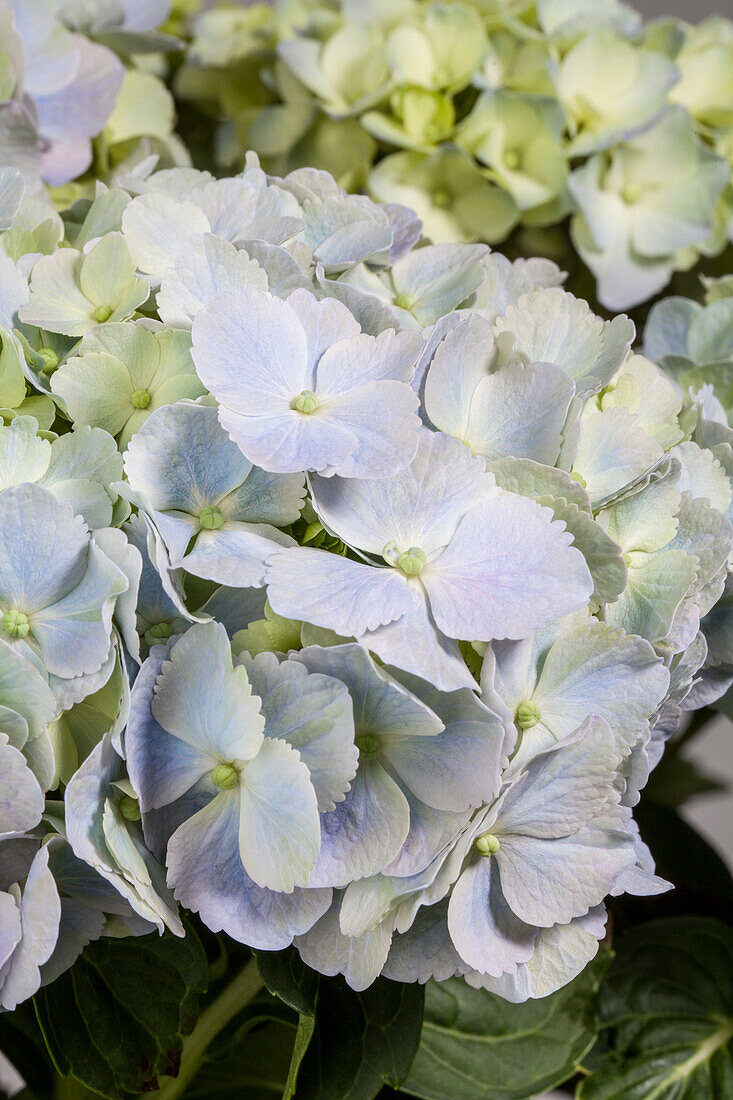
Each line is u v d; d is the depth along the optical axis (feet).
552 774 1.61
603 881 1.62
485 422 1.67
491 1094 1.87
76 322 1.68
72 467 1.60
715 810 3.92
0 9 2.06
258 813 1.56
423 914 1.63
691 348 2.05
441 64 2.29
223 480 1.60
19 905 1.56
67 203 2.20
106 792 1.57
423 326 1.77
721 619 1.78
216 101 2.62
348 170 2.34
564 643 1.62
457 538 1.60
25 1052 1.86
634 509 1.67
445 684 1.53
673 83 2.27
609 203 2.31
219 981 1.85
